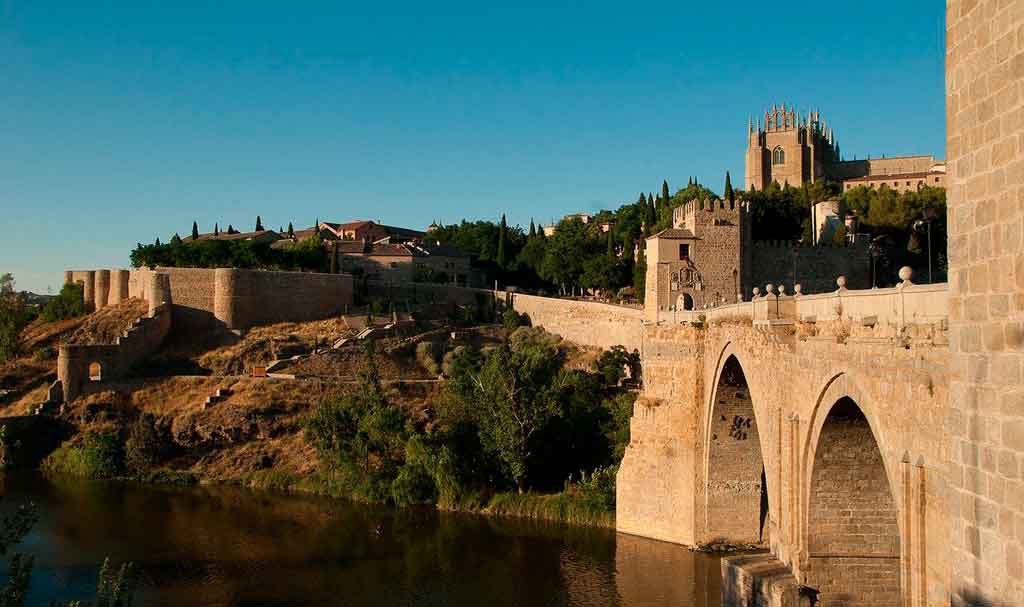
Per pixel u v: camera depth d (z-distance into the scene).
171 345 127.31
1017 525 14.23
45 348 127.31
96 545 71.44
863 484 34.34
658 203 176.38
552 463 87.06
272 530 76.19
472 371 100.25
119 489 92.62
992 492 14.99
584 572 61.66
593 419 90.50
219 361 120.75
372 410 92.19
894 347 25.55
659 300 96.50
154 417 104.50
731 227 98.06
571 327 130.62
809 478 34.66
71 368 110.12
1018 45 14.23
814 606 34.72
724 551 62.91
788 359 37.50
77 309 142.75
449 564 65.62
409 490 84.31
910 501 24.17
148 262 147.38
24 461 102.88
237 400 105.38
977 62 15.57
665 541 67.44
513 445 83.19
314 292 140.50
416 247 181.88
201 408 104.75
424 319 140.50
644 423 70.25
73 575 63.28
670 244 97.06
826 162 193.75
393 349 121.06
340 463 89.81
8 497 88.19
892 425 25.66
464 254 183.62
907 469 24.31
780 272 105.19
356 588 60.88
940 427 22.45
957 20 16.33
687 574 59.38
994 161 14.97
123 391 110.88
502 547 69.50
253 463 97.50
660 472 68.00
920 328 23.84
